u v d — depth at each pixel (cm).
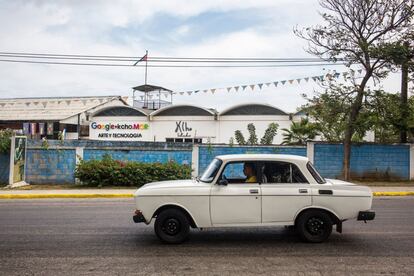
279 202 800
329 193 809
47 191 1708
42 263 672
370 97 2072
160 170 1906
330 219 815
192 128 3450
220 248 773
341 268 646
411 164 2217
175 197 796
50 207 1322
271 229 949
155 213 805
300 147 2164
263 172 816
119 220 1066
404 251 752
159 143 2125
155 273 618
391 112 2098
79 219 1083
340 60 2072
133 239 845
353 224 1016
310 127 2627
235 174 823
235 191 796
